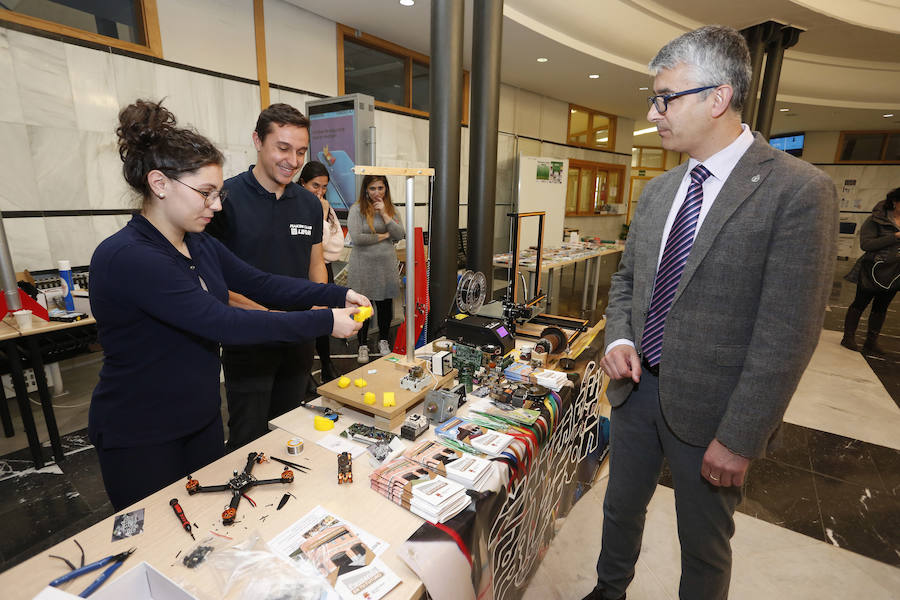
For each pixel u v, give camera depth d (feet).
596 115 29.07
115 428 3.45
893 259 12.21
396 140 17.85
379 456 3.50
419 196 19.20
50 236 9.62
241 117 12.50
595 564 5.59
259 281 4.39
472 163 10.25
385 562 2.58
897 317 18.10
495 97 9.93
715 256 3.30
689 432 3.58
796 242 2.94
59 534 5.95
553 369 5.60
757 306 3.25
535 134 24.29
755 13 15.81
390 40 16.34
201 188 3.08
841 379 11.25
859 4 16.19
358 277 11.49
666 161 44.70
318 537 2.73
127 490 3.60
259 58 12.63
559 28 15.44
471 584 2.81
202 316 3.13
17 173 9.04
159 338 3.34
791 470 7.63
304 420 4.16
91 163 9.96
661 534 6.14
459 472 3.15
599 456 7.36
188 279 3.19
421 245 7.97
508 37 15.33
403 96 18.19
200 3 11.25
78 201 9.89
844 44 18.86
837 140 35.17
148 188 3.12
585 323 7.02
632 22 16.07
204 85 11.60
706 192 3.46
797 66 21.65
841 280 27.14
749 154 3.25
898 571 5.56
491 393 4.67
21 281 7.77
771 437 3.52
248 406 5.22
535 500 4.42
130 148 3.00
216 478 3.29
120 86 10.15
